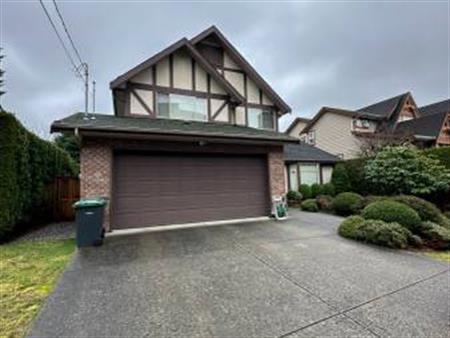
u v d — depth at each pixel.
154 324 3.25
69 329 3.15
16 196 7.29
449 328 3.16
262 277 4.61
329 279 4.55
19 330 3.12
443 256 6.08
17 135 7.35
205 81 11.92
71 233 8.20
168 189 8.52
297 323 3.26
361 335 3.03
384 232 6.53
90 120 8.30
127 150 8.09
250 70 13.50
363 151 18.42
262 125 13.67
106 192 7.64
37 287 4.22
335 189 15.73
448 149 12.30
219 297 3.91
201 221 8.87
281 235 7.41
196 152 8.88
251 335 3.03
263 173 10.04
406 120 24.39
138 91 10.66
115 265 5.14
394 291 4.13
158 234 7.46
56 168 11.63
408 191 11.52
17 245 6.64
